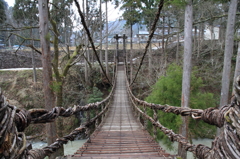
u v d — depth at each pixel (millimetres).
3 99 659
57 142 1662
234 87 723
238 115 682
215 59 13836
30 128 10461
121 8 11477
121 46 24438
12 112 710
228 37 5641
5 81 13031
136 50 19484
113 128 5188
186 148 1395
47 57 4270
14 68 15070
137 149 2863
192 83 7660
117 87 14336
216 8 12031
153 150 2762
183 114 1489
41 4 4148
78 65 15547
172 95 7461
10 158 662
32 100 11906
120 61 21969
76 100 13312
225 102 5820
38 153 1149
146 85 14773
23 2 7738
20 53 15336
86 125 2990
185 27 5445
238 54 4699
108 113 7844
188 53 5457
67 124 11859
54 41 5398
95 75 15641
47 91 4277
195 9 11141
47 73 4270
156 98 7910
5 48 16062
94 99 12180
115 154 2521
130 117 7066
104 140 3549
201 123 7738
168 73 7887
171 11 11344
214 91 12672
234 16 5527
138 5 11438
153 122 3189
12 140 680
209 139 10008
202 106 7312
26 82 13039
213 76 12492
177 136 1844
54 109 1369
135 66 17906
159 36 13977
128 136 4023
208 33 21703
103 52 20625
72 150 9453
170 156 2275
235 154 676
